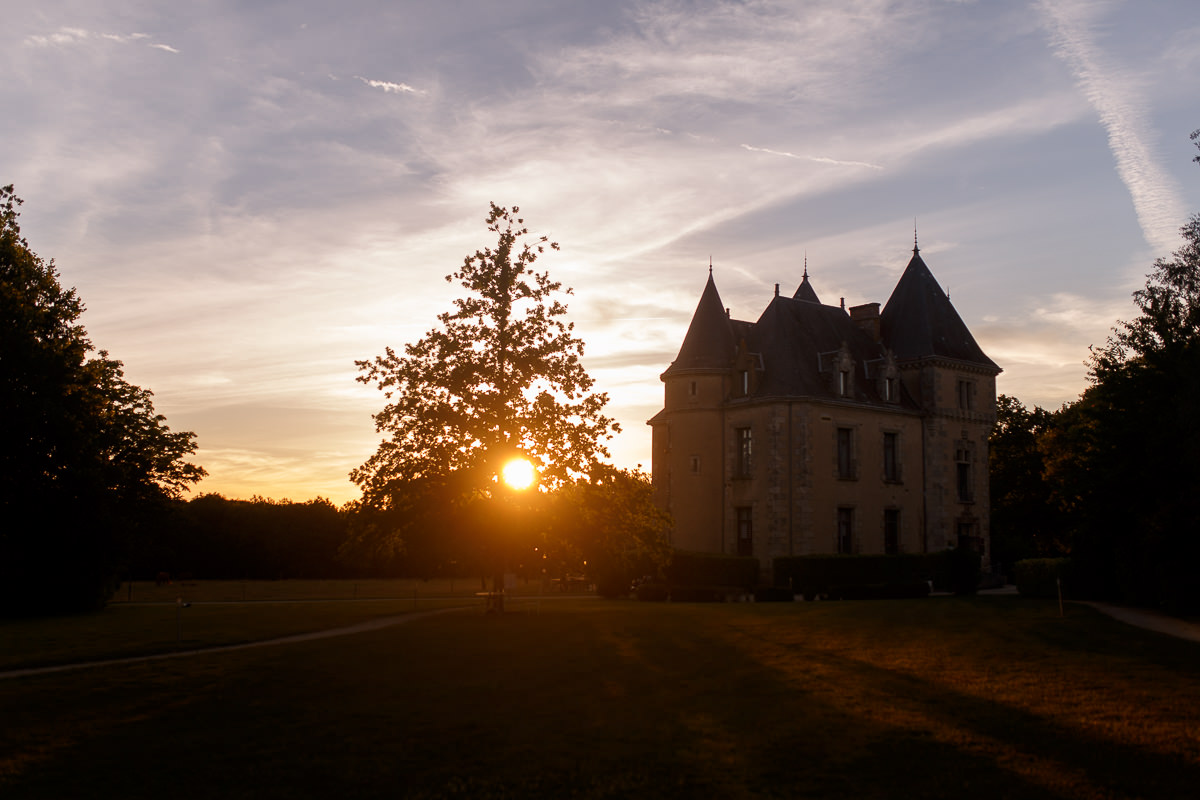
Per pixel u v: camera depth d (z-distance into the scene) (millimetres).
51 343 42406
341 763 15031
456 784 14086
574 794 13633
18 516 40156
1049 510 75000
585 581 61312
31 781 14141
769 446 54000
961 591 46344
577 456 36094
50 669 22203
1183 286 33656
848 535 55125
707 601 46906
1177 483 31281
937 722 16453
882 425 57562
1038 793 13211
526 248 37125
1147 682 18719
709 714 17500
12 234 43094
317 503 116688
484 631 28703
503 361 35656
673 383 58406
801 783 13859
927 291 62344
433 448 35094
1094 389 35406
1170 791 13102
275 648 25250
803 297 64938
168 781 14273
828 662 22078
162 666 22344
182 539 103688
